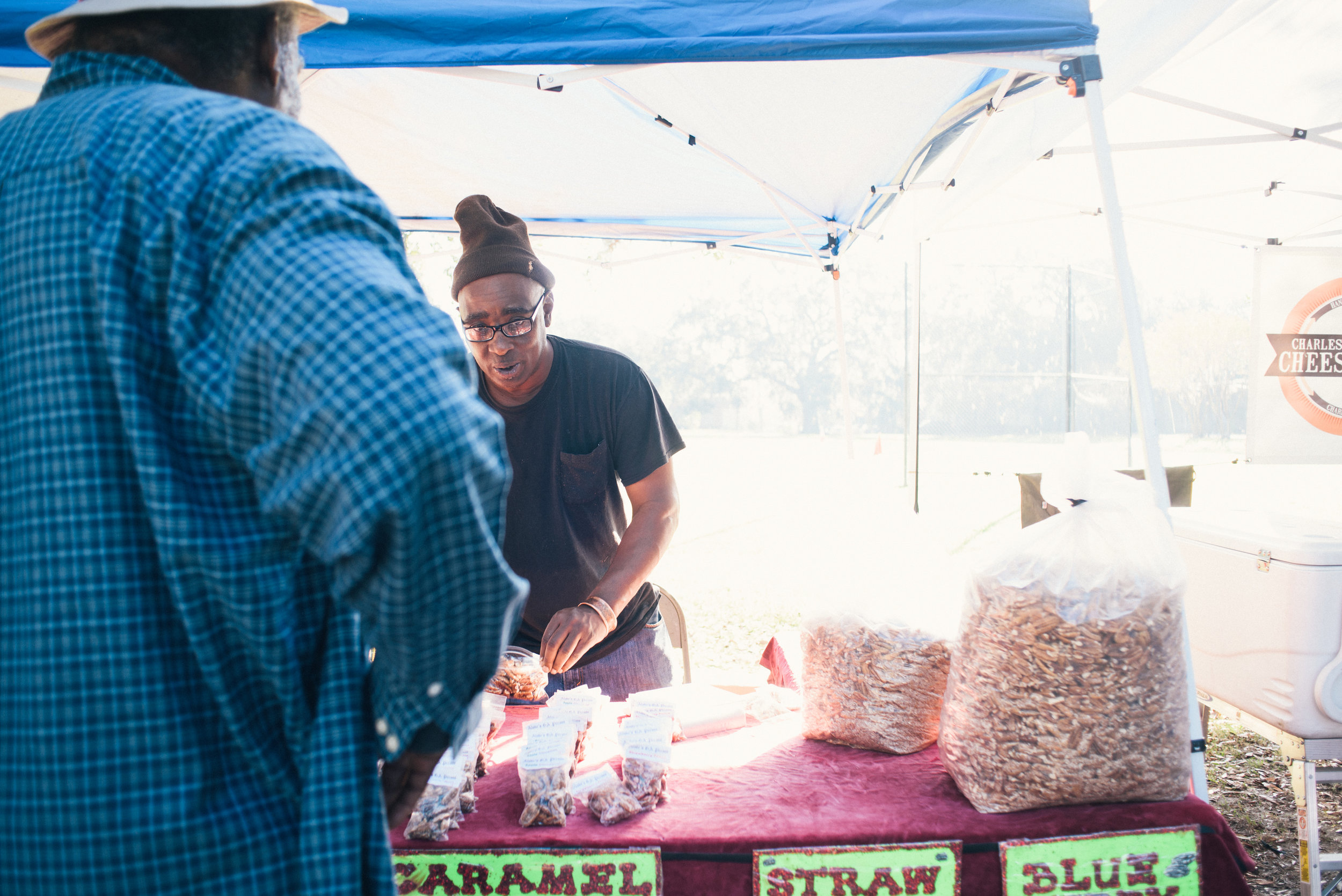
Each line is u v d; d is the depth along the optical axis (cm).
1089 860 123
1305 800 192
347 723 77
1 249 75
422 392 64
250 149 74
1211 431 2003
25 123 81
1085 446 136
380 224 77
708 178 356
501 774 150
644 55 163
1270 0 259
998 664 127
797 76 251
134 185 71
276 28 91
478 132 298
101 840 69
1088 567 125
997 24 170
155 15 84
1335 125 346
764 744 160
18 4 149
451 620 68
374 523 62
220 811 72
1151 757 124
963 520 982
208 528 70
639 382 212
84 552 70
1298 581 189
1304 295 465
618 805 128
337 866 73
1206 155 398
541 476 207
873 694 150
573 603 211
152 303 71
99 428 71
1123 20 237
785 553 932
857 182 361
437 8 161
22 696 71
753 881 121
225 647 73
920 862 121
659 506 210
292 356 64
